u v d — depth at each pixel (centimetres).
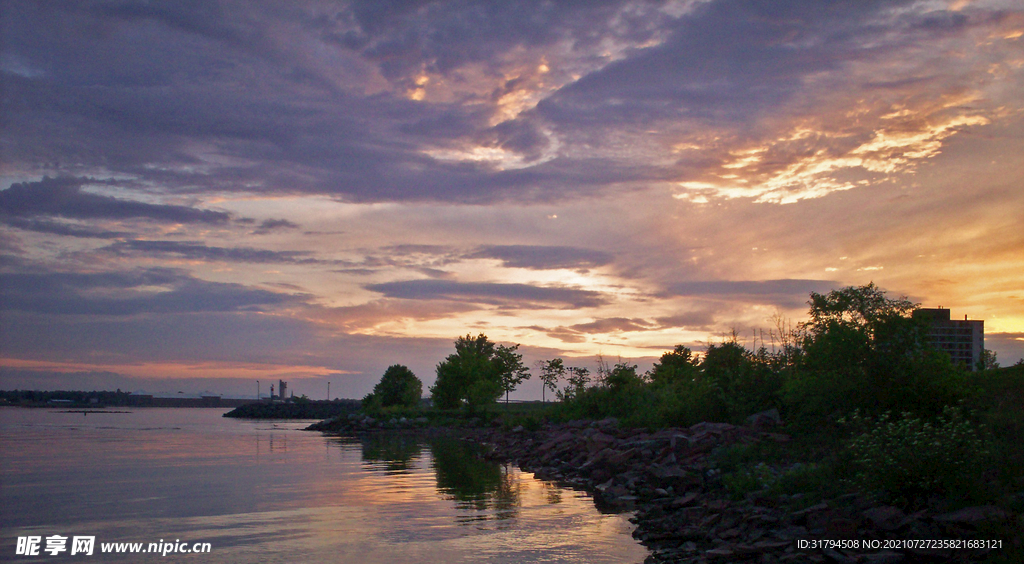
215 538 1465
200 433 6419
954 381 2048
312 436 6225
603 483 2331
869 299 2297
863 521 1221
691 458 2256
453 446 4784
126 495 2119
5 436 5650
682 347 5578
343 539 1457
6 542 1425
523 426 5300
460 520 1689
